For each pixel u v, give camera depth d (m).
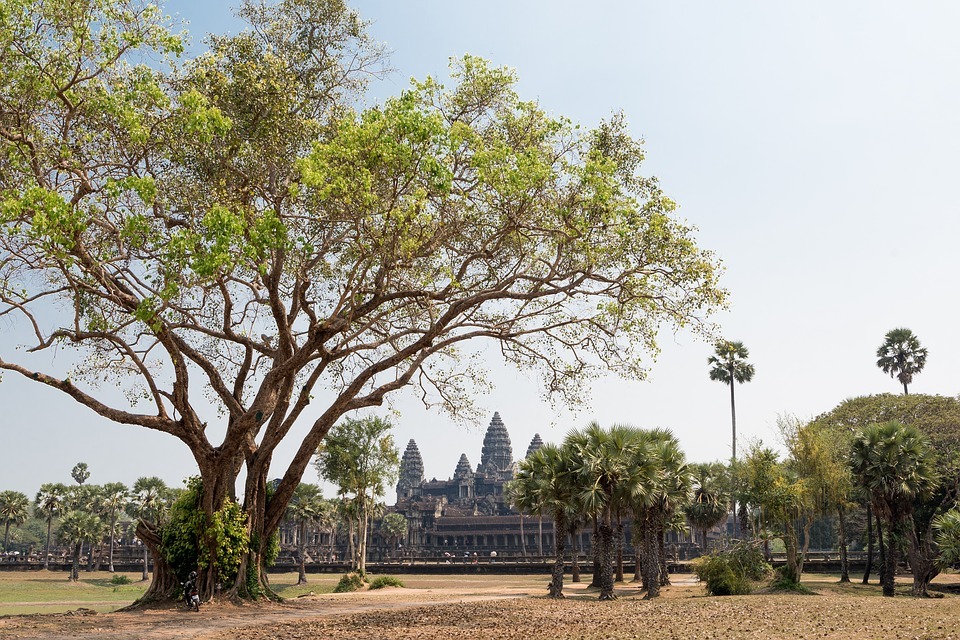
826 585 60.22
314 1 32.97
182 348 35.66
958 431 77.56
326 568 118.25
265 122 30.62
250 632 27.47
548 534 163.25
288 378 37.19
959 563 61.50
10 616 32.75
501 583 78.81
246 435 38.59
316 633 27.22
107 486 135.00
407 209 27.36
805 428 60.44
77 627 28.91
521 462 53.56
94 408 33.28
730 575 50.22
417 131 25.61
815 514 59.19
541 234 30.86
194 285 27.17
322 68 33.72
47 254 25.34
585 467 43.41
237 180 31.69
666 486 48.84
